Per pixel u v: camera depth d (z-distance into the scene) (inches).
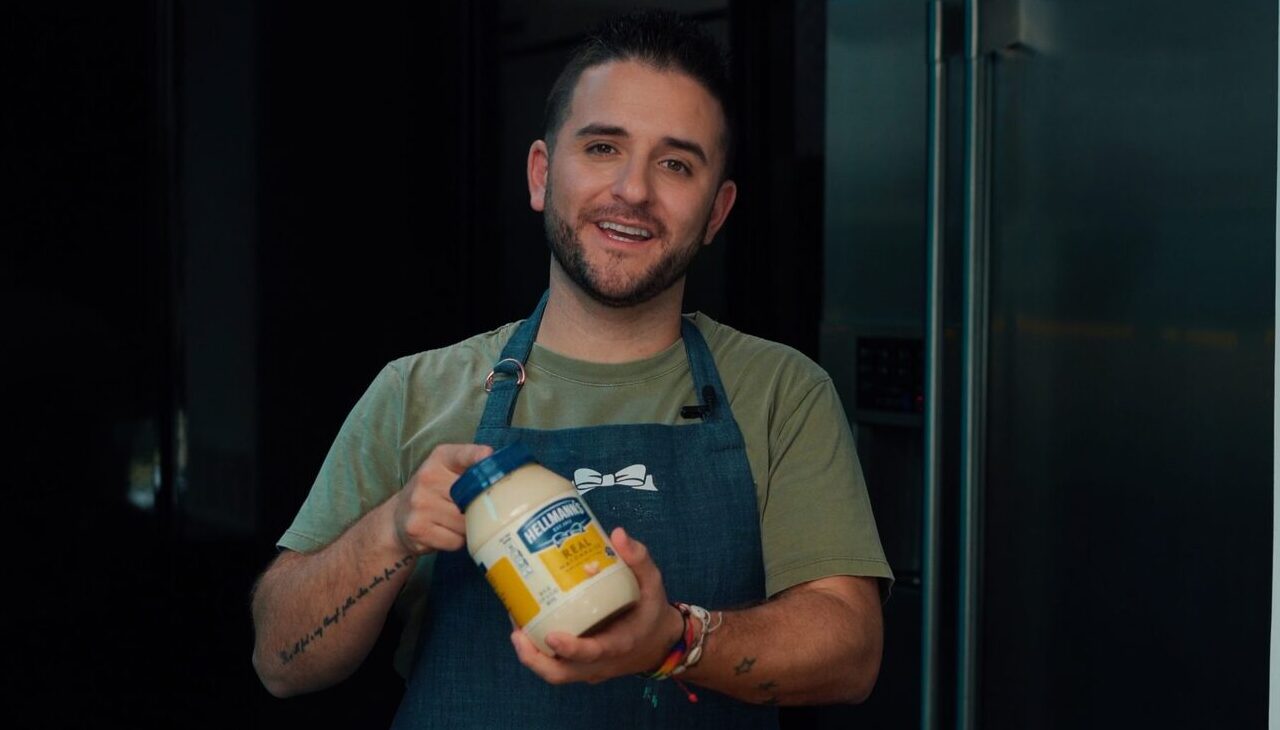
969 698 82.7
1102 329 76.1
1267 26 68.0
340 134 105.5
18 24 89.7
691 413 51.6
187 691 99.0
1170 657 73.4
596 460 50.4
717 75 50.0
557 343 52.8
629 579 39.4
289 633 48.6
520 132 112.3
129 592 96.3
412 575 54.1
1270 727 51.1
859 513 50.5
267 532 102.3
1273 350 68.2
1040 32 78.7
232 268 99.7
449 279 112.3
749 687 44.6
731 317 109.9
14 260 90.4
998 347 81.8
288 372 103.3
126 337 95.4
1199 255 71.2
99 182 93.8
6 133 89.3
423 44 109.6
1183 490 72.5
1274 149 67.8
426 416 52.6
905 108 93.7
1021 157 80.2
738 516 50.4
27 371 91.4
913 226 93.5
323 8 103.6
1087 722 77.7
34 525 92.3
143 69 95.2
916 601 94.4
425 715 50.4
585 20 109.3
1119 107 74.8
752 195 108.6
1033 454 80.0
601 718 49.8
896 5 93.8
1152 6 72.9
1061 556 78.7
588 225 49.1
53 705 93.7
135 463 96.2
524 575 38.9
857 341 96.7
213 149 98.2
